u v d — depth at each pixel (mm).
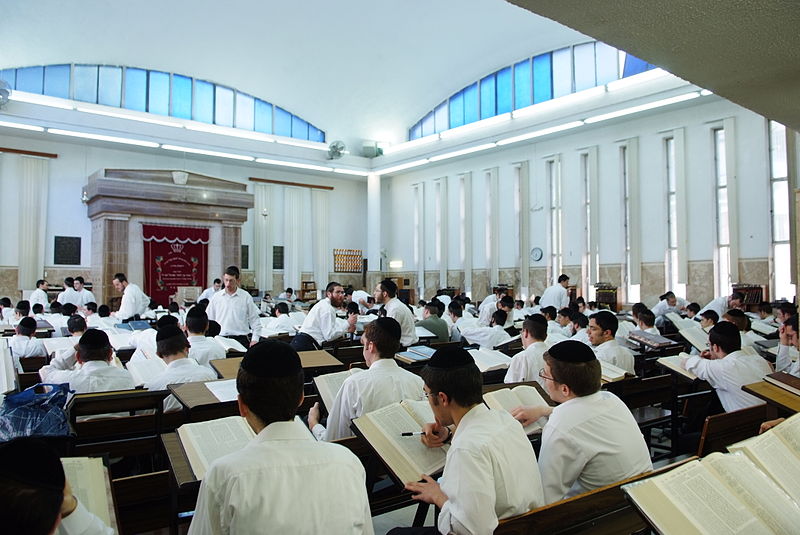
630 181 12969
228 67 15555
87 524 1228
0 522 843
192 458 1712
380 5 13008
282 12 13086
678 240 12109
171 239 14859
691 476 1357
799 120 3658
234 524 1254
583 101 12953
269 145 16531
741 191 11227
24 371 4844
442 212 17625
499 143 14938
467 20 13461
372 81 16234
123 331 6180
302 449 1385
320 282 18875
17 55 13117
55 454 946
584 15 2203
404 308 5523
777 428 1710
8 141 14008
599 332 3928
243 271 17328
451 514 1479
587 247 13977
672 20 2234
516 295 15508
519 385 2740
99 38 13539
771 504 1352
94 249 14617
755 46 2475
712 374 3217
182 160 16422
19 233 14086
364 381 2473
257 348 1454
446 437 1885
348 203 19891
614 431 1842
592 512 1585
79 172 14969
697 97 11281
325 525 1310
